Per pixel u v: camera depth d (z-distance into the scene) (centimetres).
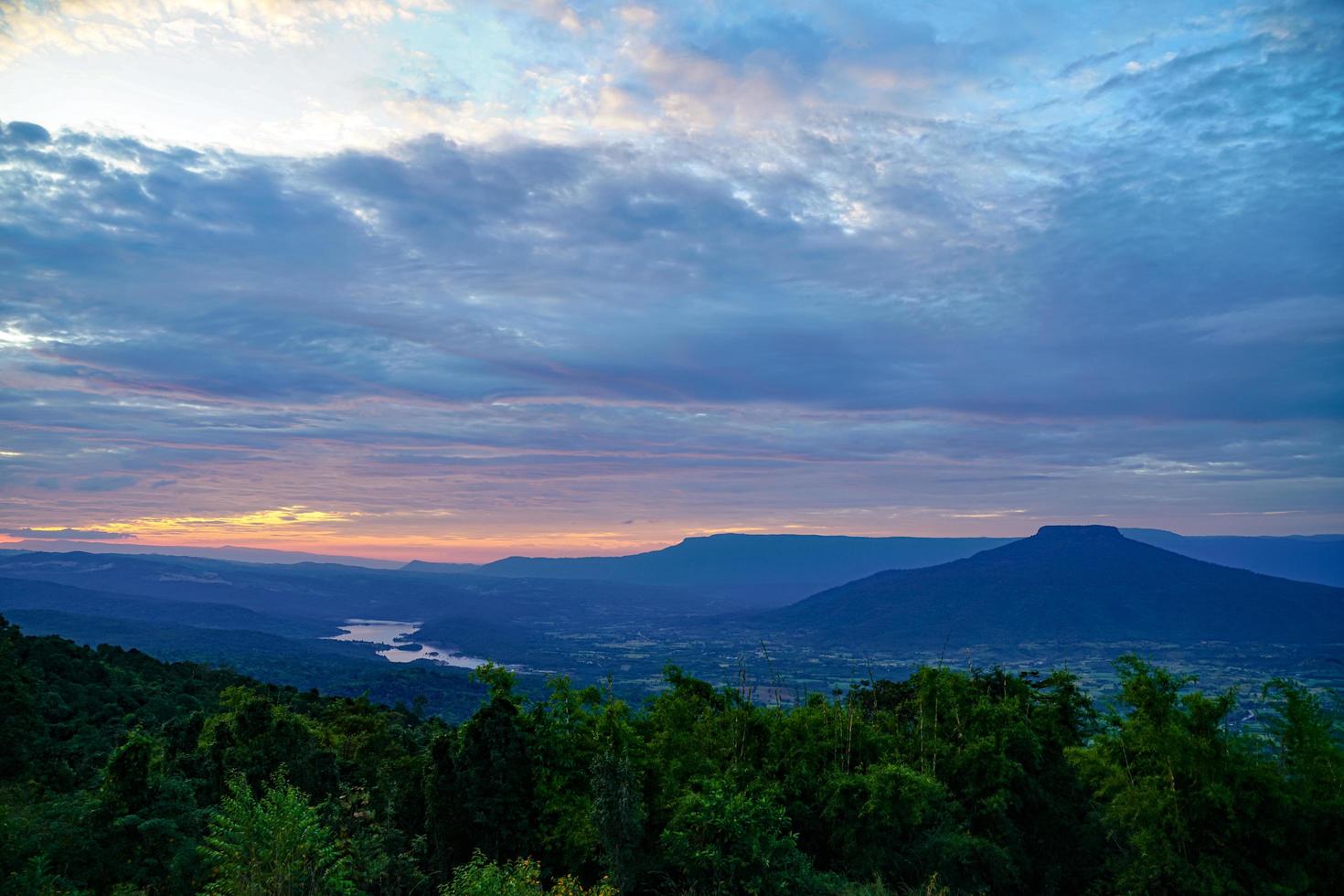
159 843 1337
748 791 1630
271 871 1009
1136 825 1616
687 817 1481
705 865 1429
